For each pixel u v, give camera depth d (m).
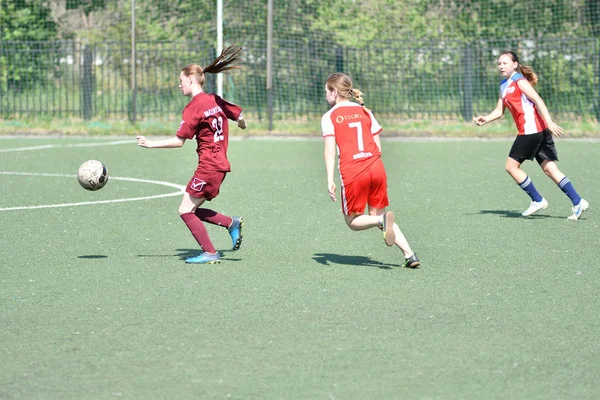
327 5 65.31
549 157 25.66
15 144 50.34
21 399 11.45
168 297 16.72
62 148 48.00
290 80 62.12
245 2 64.12
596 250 21.08
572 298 16.52
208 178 19.66
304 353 13.26
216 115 19.69
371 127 19.11
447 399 11.41
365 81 63.47
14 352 13.39
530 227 24.36
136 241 22.48
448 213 26.92
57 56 66.81
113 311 15.72
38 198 29.69
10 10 66.06
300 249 21.47
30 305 16.16
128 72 64.50
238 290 17.25
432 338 13.99
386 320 15.05
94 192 31.20
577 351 13.30
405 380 12.09
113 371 12.50
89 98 60.88
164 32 66.25
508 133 55.66
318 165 40.00
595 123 60.28
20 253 20.88
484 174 36.84
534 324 14.77
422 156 44.34
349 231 23.91
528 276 18.38
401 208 27.95
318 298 16.58
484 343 13.72
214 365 12.73
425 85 63.19
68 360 12.99
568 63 62.25
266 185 33.25
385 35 65.69
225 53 20.22
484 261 19.91
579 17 64.75
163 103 64.62
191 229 19.84
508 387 11.80
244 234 23.48
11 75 65.31
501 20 65.50
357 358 13.02
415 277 18.34
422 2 66.56
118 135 56.12
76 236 23.06
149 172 37.31
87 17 70.12
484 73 63.41
